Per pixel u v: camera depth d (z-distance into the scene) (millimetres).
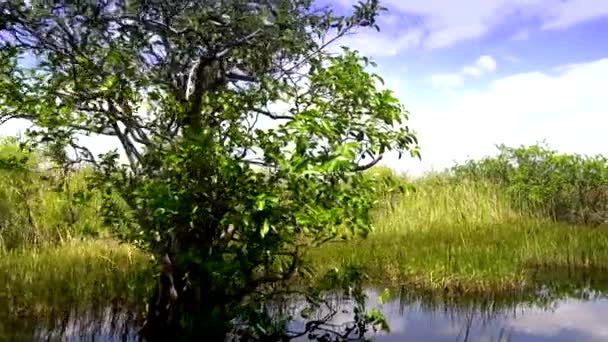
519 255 10172
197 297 5645
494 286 8289
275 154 4883
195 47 5277
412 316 7191
